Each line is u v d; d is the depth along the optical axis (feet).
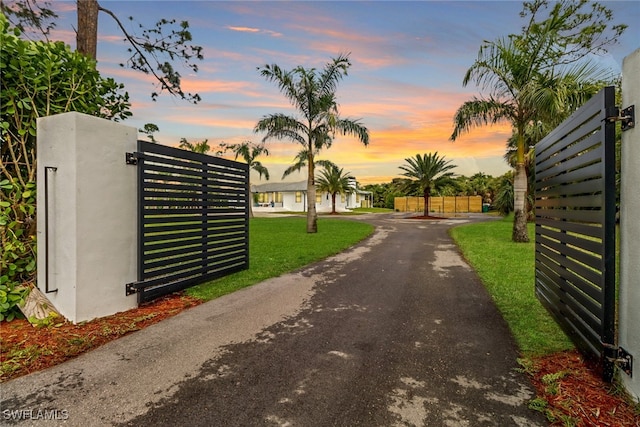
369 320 11.93
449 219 75.15
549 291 11.30
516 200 33.81
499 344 9.79
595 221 7.55
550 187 11.14
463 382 7.69
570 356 8.82
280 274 19.39
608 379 7.16
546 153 11.67
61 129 10.98
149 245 13.73
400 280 18.03
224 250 18.69
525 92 27.84
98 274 11.60
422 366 8.47
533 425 6.15
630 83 6.73
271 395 7.16
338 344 9.85
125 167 12.67
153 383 7.61
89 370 8.18
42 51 11.92
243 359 8.84
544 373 7.99
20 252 11.45
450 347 9.61
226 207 18.81
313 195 43.73
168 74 29.25
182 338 10.21
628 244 6.84
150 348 9.48
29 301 11.02
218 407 6.72
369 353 9.24
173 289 14.97
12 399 6.93
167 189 14.62
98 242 11.60
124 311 12.52
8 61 10.84
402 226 55.26
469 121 33.94
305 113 41.91
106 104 14.37
